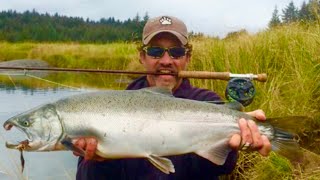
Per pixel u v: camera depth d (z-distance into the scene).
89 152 0.77
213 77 0.98
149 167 0.84
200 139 0.79
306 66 1.60
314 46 1.65
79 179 0.85
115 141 0.77
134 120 0.77
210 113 0.80
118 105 0.78
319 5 1.85
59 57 5.19
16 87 3.16
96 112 0.78
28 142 0.79
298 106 1.47
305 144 1.38
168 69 0.95
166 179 0.83
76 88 2.79
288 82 1.58
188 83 0.97
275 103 1.49
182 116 0.79
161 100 0.79
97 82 3.23
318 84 1.52
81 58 4.99
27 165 1.51
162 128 0.78
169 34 0.94
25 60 5.30
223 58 1.83
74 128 0.77
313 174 1.21
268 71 1.73
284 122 0.79
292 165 1.26
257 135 0.77
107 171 0.82
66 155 1.66
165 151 0.78
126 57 3.11
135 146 0.78
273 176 1.25
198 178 0.85
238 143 0.77
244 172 1.32
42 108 0.79
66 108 0.78
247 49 1.88
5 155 1.59
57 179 1.40
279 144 0.79
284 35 1.93
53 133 0.78
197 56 1.98
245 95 0.97
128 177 0.84
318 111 1.46
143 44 0.97
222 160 0.79
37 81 3.52
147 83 0.98
